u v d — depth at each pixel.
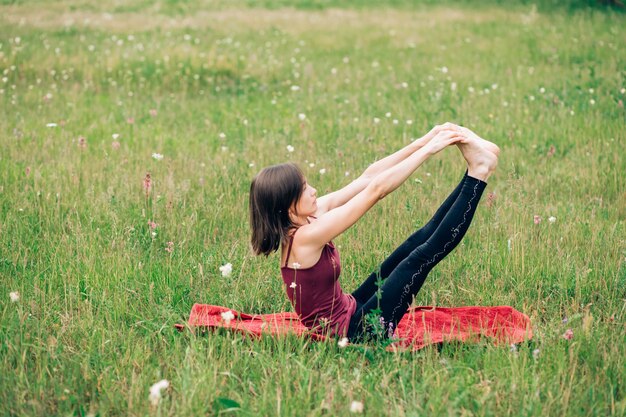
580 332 3.82
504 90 10.07
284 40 14.18
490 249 5.05
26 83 10.85
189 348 3.67
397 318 3.85
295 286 3.79
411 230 5.46
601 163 7.03
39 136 8.02
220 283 4.70
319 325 3.82
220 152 7.58
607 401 3.32
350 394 3.32
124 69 11.52
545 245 5.13
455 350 3.86
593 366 3.57
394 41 14.30
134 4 19.47
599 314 4.25
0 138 7.89
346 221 3.64
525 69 11.46
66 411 3.33
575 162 7.17
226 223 5.70
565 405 3.21
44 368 3.57
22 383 3.47
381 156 7.18
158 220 5.65
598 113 8.58
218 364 3.63
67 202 6.01
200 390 3.33
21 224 5.51
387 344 3.71
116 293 4.36
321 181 6.54
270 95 10.38
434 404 3.22
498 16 17.02
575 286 4.53
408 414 3.15
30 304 4.29
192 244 5.29
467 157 3.79
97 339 3.93
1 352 3.74
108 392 3.39
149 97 10.33
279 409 3.20
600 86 9.85
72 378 3.53
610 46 12.63
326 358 3.69
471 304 4.57
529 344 3.88
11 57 11.69
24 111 9.21
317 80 11.09
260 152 7.42
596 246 5.16
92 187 6.18
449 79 10.63
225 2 20.27
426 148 3.72
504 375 3.53
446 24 16.25
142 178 6.59
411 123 8.48
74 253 5.13
